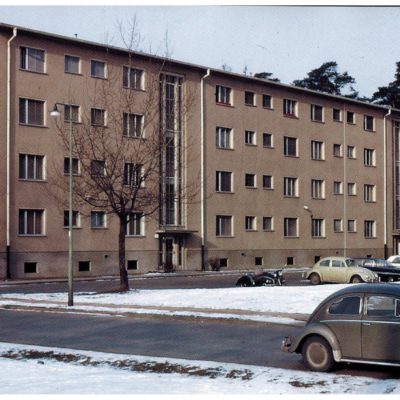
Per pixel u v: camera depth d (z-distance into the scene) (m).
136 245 45.56
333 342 11.52
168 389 9.62
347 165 60.66
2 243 39.09
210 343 15.38
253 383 10.31
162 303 23.25
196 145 49.06
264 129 54.03
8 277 39.16
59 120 41.50
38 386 9.84
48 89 41.31
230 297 24.12
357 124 61.91
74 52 42.50
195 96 48.94
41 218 41.00
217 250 50.53
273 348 14.58
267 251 53.91
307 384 10.21
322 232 58.47
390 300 11.25
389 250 64.25
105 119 42.81
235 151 51.88
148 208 44.25
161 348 14.73
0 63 39.44
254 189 53.16
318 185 58.31
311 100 57.78
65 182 40.47
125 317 21.05
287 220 55.88
